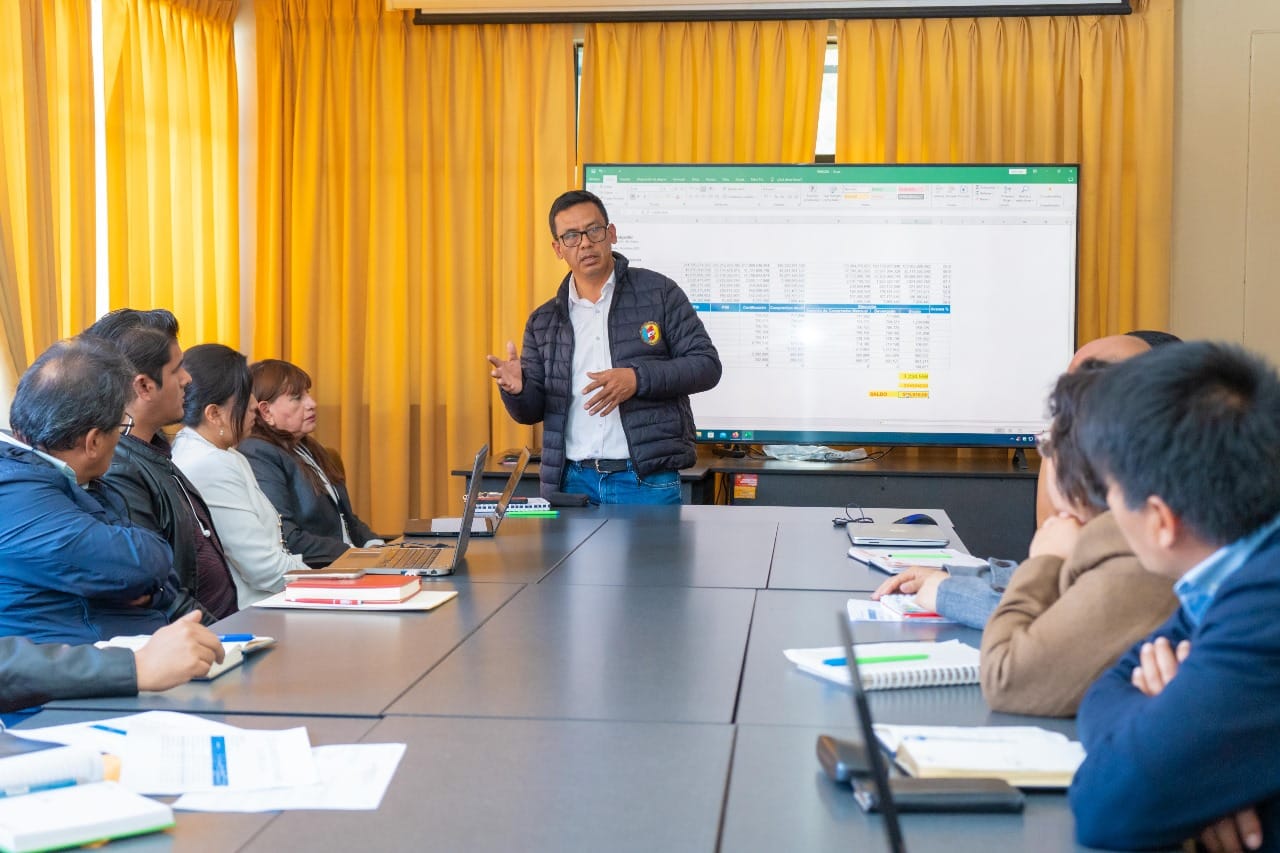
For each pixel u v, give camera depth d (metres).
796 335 5.27
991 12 5.21
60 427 2.15
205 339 5.29
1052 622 1.47
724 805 1.22
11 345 3.91
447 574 2.54
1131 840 1.10
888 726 1.41
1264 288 5.36
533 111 5.46
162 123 4.92
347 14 5.50
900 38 5.31
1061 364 5.20
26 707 1.64
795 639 1.95
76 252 4.34
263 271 5.58
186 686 1.68
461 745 1.42
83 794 1.21
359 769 1.32
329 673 1.75
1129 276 5.29
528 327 4.03
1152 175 5.21
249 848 1.12
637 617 2.13
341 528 3.59
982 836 1.14
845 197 5.23
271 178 5.53
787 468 4.93
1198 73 5.32
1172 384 1.09
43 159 4.11
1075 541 1.54
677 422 3.92
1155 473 1.09
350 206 5.53
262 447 3.37
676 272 5.30
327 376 5.59
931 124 5.31
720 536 3.10
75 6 4.34
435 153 5.54
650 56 5.39
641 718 1.53
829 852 1.10
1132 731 1.10
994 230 5.19
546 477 4.00
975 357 5.22
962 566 2.34
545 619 2.12
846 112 5.32
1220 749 1.06
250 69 5.60
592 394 3.94
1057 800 1.23
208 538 2.80
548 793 1.26
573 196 3.88
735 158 5.40
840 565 2.66
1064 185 5.15
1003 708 1.49
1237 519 1.07
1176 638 1.27
